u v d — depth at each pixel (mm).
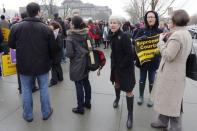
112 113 4750
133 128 4195
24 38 3912
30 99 4289
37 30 3916
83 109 4668
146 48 4824
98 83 6723
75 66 4348
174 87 3576
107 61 10211
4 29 6133
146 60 4840
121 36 3967
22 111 4754
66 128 4152
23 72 4031
